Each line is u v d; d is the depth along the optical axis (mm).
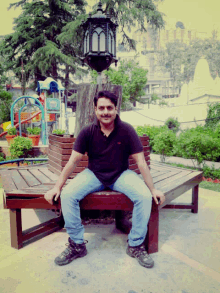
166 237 2398
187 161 8227
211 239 2355
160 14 21859
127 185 1892
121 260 1949
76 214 1886
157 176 2828
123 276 1737
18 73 22000
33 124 16062
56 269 1824
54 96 13289
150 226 2020
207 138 5988
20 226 2148
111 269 1824
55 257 2000
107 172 1959
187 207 3088
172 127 16516
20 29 21094
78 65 23344
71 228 1901
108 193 1978
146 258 1875
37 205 2025
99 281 1680
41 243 2258
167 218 2936
